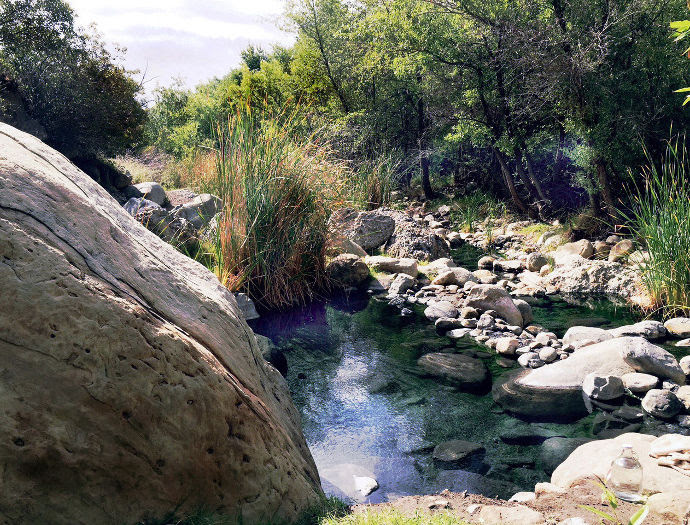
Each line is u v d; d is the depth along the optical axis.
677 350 6.41
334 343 7.04
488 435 4.91
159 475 2.47
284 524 2.96
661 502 3.14
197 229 9.19
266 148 8.32
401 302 8.60
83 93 12.98
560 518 3.18
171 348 2.60
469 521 3.21
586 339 6.71
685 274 7.48
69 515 2.26
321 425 5.11
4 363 2.19
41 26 12.98
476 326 7.57
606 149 10.48
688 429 4.83
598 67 10.45
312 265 8.85
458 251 12.39
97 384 2.34
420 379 6.05
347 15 18.53
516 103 12.33
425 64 13.89
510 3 12.12
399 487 4.17
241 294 7.77
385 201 13.96
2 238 2.29
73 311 2.34
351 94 19.78
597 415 5.15
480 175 17.61
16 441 2.16
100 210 2.90
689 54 2.85
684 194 7.79
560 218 13.44
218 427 2.70
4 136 2.81
